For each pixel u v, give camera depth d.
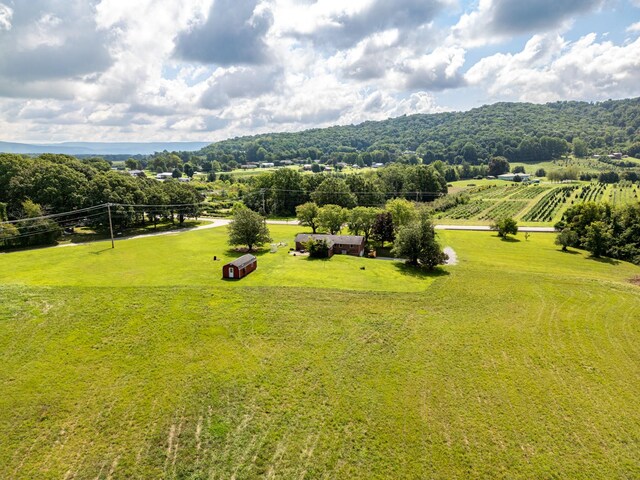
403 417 24.36
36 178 81.50
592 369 29.58
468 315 38.84
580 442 22.48
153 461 20.89
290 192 123.69
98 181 85.06
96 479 19.73
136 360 29.56
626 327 36.44
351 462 21.08
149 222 100.69
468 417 24.41
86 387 26.39
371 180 144.88
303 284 46.03
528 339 33.97
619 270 59.25
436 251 55.06
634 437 22.89
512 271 55.59
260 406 25.14
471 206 137.50
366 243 78.12
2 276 47.44
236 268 47.56
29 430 22.72
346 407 25.17
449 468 20.73
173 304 38.66
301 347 32.06
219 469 20.48
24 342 31.09
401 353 31.55
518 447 22.09
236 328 34.66
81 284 43.91
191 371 28.48
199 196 114.81
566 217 84.31
